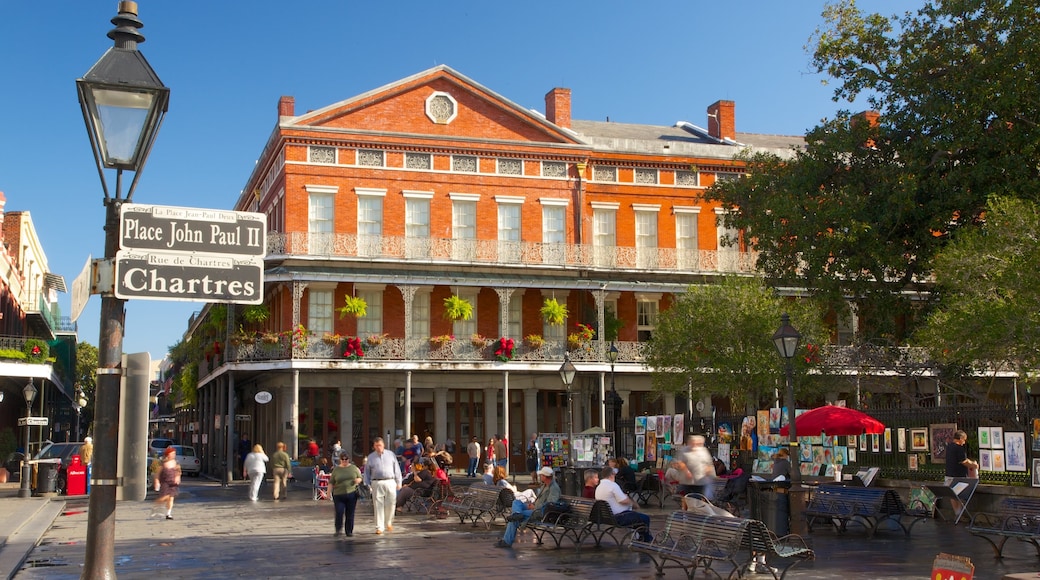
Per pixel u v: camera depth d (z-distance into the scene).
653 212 39.38
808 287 27.44
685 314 30.80
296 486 30.72
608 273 37.50
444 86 37.19
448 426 36.78
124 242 7.07
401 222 36.12
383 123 36.38
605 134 42.62
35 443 42.38
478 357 35.28
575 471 22.03
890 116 26.27
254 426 40.91
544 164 38.00
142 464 7.19
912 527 16.66
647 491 22.47
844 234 24.98
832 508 16.00
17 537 15.48
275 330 37.59
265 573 11.77
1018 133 23.77
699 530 11.25
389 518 16.61
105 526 7.09
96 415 7.18
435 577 11.42
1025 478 17.00
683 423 23.83
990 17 23.98
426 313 36.75
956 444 17.50
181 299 7.18
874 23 26.22
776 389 30.89
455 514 19.75
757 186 28.36
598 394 38.22
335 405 35.50
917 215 24.98
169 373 78.06
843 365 32.12
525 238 37.41
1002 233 18.77
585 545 14.58
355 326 35.84
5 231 46.75
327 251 34.59
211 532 16.73
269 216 38.62
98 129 7.03
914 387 35.50
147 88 7.10
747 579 11.28
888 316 26.84
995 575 11.45
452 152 36.91
